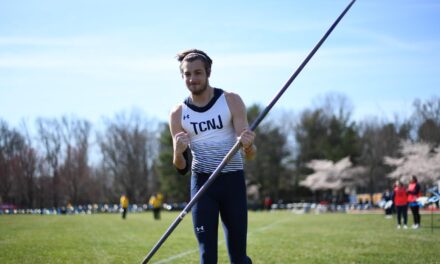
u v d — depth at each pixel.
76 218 31.27
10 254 9.02
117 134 75.81
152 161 79.00
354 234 14.25
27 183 64.56
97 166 78.62
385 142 60.97
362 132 68.75
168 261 8.08
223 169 4.41
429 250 9.36
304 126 70.75
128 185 74.50
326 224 20.84
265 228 18.20
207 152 4.47
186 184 65.38
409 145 47.41
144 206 64.12
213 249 4.32
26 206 64.56
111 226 19.88
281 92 4.46
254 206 59.06
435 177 43.09
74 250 9.76
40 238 12.82
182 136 4.41
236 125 4.46
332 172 62.09
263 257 8.57
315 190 67.44
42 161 68.31
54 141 69.75
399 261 7.79
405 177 43.66
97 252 9.41
